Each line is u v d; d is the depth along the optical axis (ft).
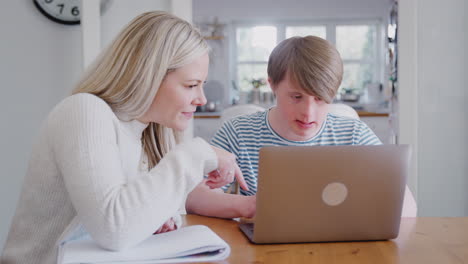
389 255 3.18
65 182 3.29
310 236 3.42
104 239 3.08
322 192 3.32
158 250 3.11
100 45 9.26
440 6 9.20
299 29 21.77
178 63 3.56
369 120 17.69
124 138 3.77
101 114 3.44
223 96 21.48
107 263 2.93
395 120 10.44
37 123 9.75
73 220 3.46
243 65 22.08
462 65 9.23
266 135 5.49
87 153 3.22
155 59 3.54
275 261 3.05
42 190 3.62
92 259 2.95
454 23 9.20
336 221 3.40
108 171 3.21
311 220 3.37
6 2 9.57
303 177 3.27
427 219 4.23
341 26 21.59
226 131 5.74
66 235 3.48
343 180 3.32
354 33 21.65
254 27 21.85
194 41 3.64
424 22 9.23
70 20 9.73
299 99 4.72
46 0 9.61
